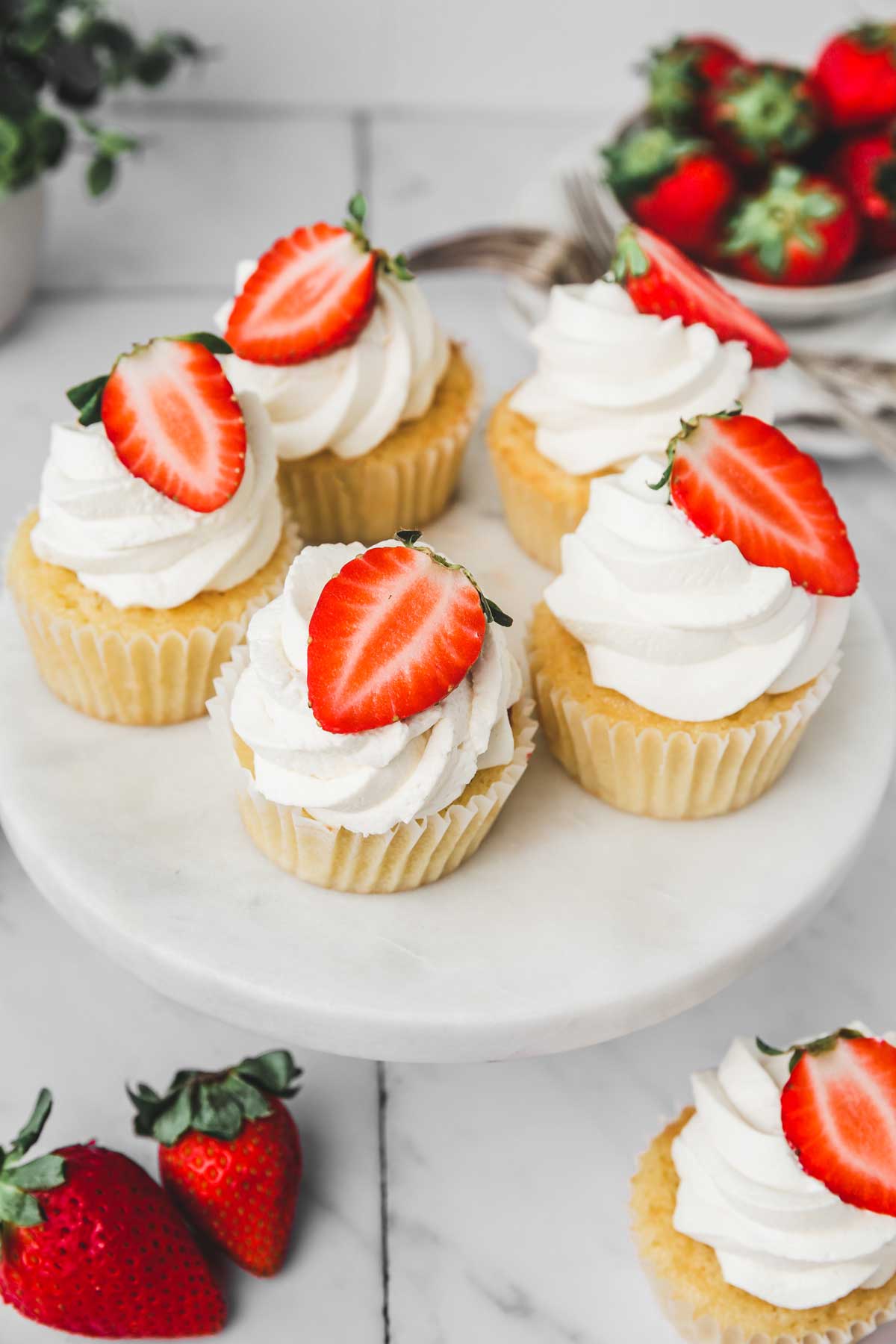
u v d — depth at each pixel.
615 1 0.85
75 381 0.75
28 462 0.72
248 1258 0.55
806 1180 0.53
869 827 0.56
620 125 0.78
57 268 0.80
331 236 0.59
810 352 0.73
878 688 0.58
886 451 0.70
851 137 0.76
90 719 0.57
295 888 0.53
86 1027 0.59
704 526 0.54
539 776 0.56
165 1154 0.55
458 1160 0.57
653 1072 0.59
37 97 0.76
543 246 0.76
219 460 0.55
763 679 0.54
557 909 0.53
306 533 0.62
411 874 0.53
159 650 0.55
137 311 0.78
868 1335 0.54
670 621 0.54
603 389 0.59
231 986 0.51
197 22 0.84
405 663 0.51
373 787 0.51
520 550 0.62
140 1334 0.54
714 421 0.55
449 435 0.61
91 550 0.55
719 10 0.86
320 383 0.59
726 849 0.55
